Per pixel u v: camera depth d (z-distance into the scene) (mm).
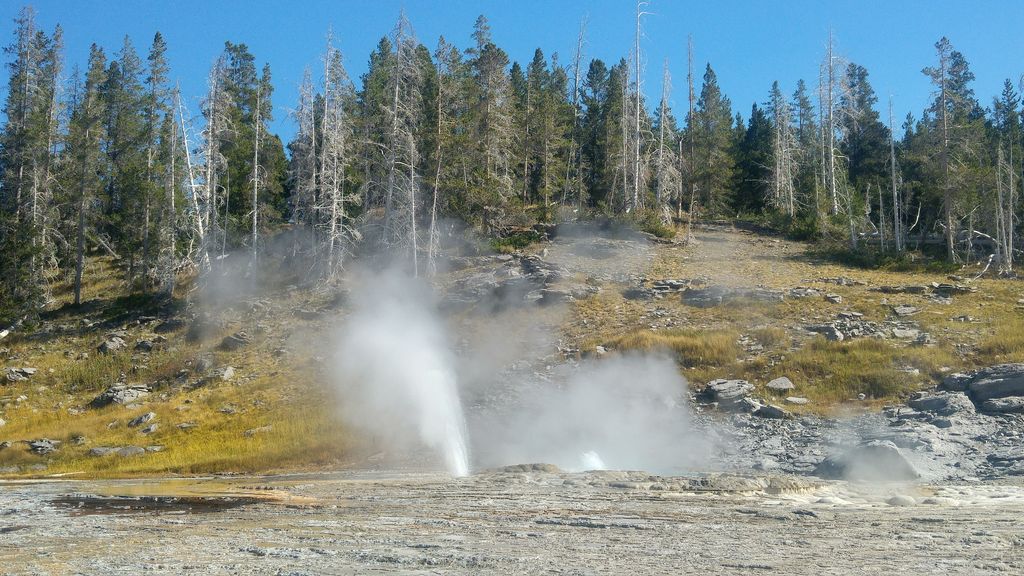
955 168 45500
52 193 49500
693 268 41969
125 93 62062
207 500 16234
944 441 19531
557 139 56812
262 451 25312
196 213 46375
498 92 52438
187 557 9961
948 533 9945
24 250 44031
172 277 46000
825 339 28609
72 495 17875
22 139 50562
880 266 42656
